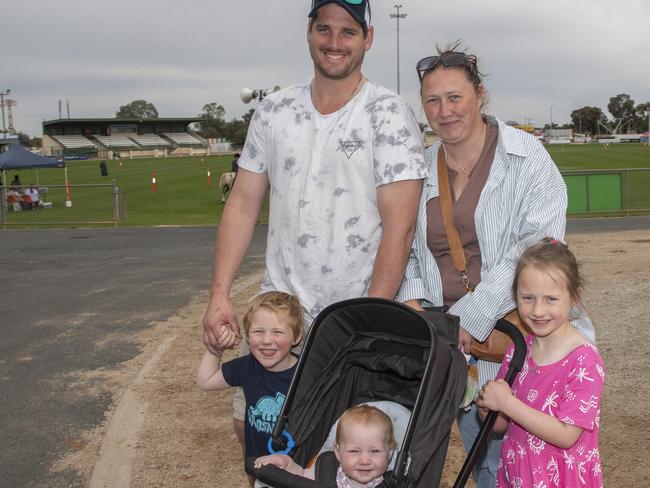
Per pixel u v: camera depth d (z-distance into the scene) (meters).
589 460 2.90
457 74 3.23
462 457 4.81
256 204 3.82
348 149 3.39
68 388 6.50
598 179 21.45
